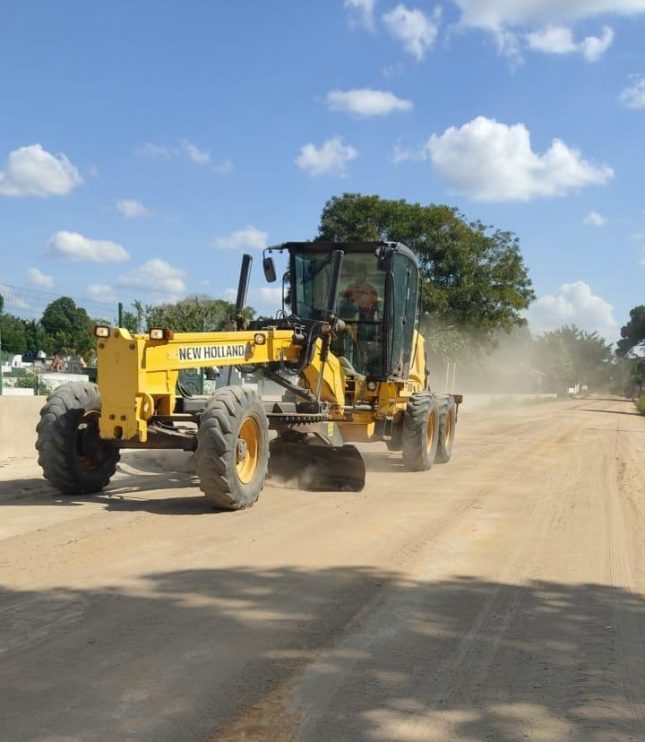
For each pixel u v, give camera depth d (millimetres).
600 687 3895
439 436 13125
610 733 3412
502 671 4047
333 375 10461
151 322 18062
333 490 9766
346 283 11531
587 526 7938
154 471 10594
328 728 3338
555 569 6156
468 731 3375
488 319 38031
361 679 3857
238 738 3211
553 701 3717
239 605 4875
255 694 3625
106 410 7461
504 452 15773
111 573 5445
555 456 15297
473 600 5230
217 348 8336
